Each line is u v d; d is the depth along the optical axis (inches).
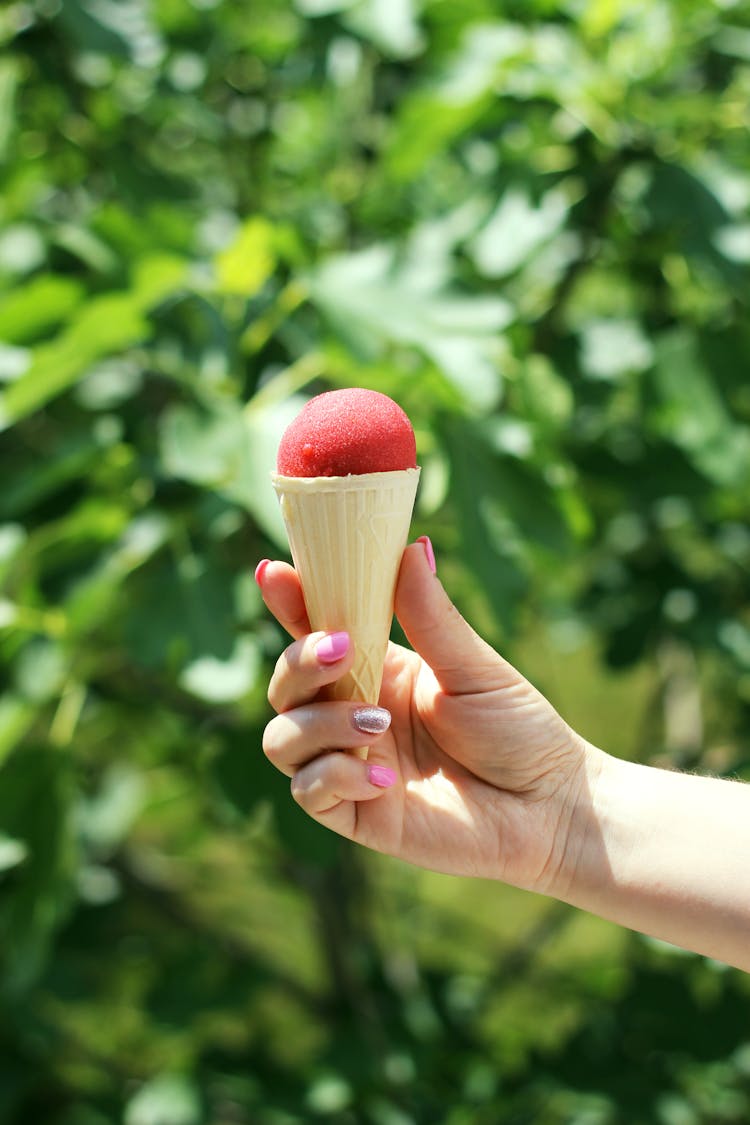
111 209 37.6
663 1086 48.4
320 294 35.0
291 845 36.6
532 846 26.1
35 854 35.7
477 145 46.5
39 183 45.9
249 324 35.9
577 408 44.6
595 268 47.6
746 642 47.4
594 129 38.3
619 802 26.3
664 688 59.0
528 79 39.3
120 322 32.7
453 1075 53.0
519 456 35.5
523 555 36.3
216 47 47.5
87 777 52.7
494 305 35.7
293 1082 50.0
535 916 80.0
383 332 34.0
